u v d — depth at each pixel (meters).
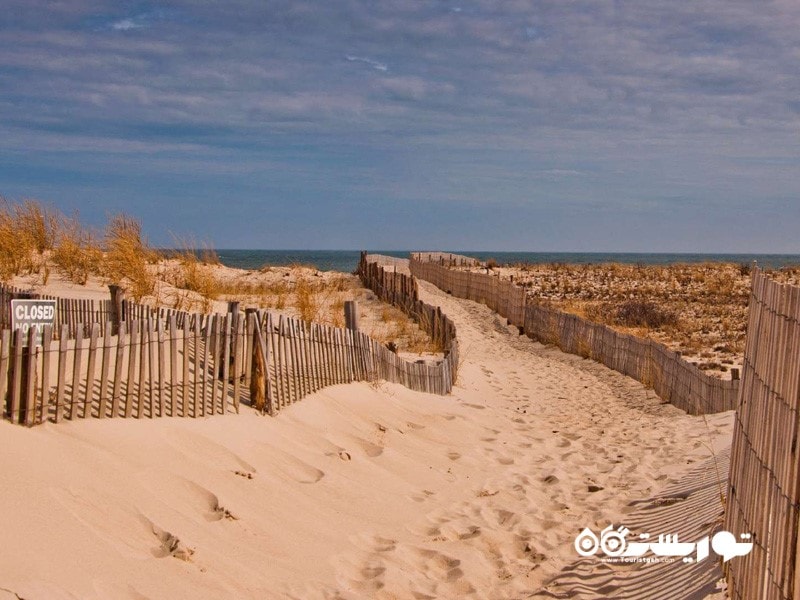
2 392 5.55
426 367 13.15
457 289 35.28
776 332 4.50
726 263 54.00
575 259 189.12
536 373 17.73
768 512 4.34
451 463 9.40
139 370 6.80
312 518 6.64
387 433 9.77
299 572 5.67
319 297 23.09
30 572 4.26
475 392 14.64
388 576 5.89
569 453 10.32
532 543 7.00
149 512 5.52
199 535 5.58
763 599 4.28
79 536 4.82
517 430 11.73
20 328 5.82
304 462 7.71
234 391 8.02
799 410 3.78
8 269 15.29
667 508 7.83
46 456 5.41
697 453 10.01
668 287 40.78
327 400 9.88
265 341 8.45
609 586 6.09
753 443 4.97
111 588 4.50
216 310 15.87
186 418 7.30
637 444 10.92
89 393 6.27
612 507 8.10
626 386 16.11
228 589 5.04
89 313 10.77
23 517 4.68
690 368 13.40
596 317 27.19
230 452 7.06
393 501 7.62
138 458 6.11
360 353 11.25
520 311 25.08
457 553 6.60
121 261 15.59
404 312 22.91
